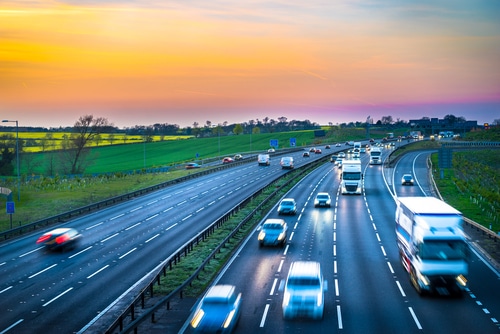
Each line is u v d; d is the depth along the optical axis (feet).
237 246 169.89
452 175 404.16
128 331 84.79
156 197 294.25
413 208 126.31
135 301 102.53
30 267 147.74
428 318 102.73
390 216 229.04
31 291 124.26
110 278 134.51
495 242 172.76
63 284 129.80
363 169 438.40
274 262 148.56
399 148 644.69
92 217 232.53
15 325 101.55
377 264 146.72
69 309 110.52
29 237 192.54
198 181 369.09
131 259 155.53
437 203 134.92
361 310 107.86
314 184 347.97
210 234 186.70
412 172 415.85
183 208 254.68
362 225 207.82
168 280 128.57
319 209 249.14
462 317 103.24
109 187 348.38
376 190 318.24
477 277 133.69
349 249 165.48
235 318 95.81
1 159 521.24
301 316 101.71
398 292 120.37
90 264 149.89
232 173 419.54
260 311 107.24
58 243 165.89
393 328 97.30
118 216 234.17
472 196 301.02
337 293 119.96
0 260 157.58
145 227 207.62
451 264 113.80
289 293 104.06
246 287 124.06
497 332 94.84
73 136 553.23
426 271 114.21
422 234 116.16
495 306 110.11
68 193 320.91
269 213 236.22
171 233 194.80
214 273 135.23
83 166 571.69
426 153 596.29
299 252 161.27
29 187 350.43
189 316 104.63
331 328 97.45
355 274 136.15
